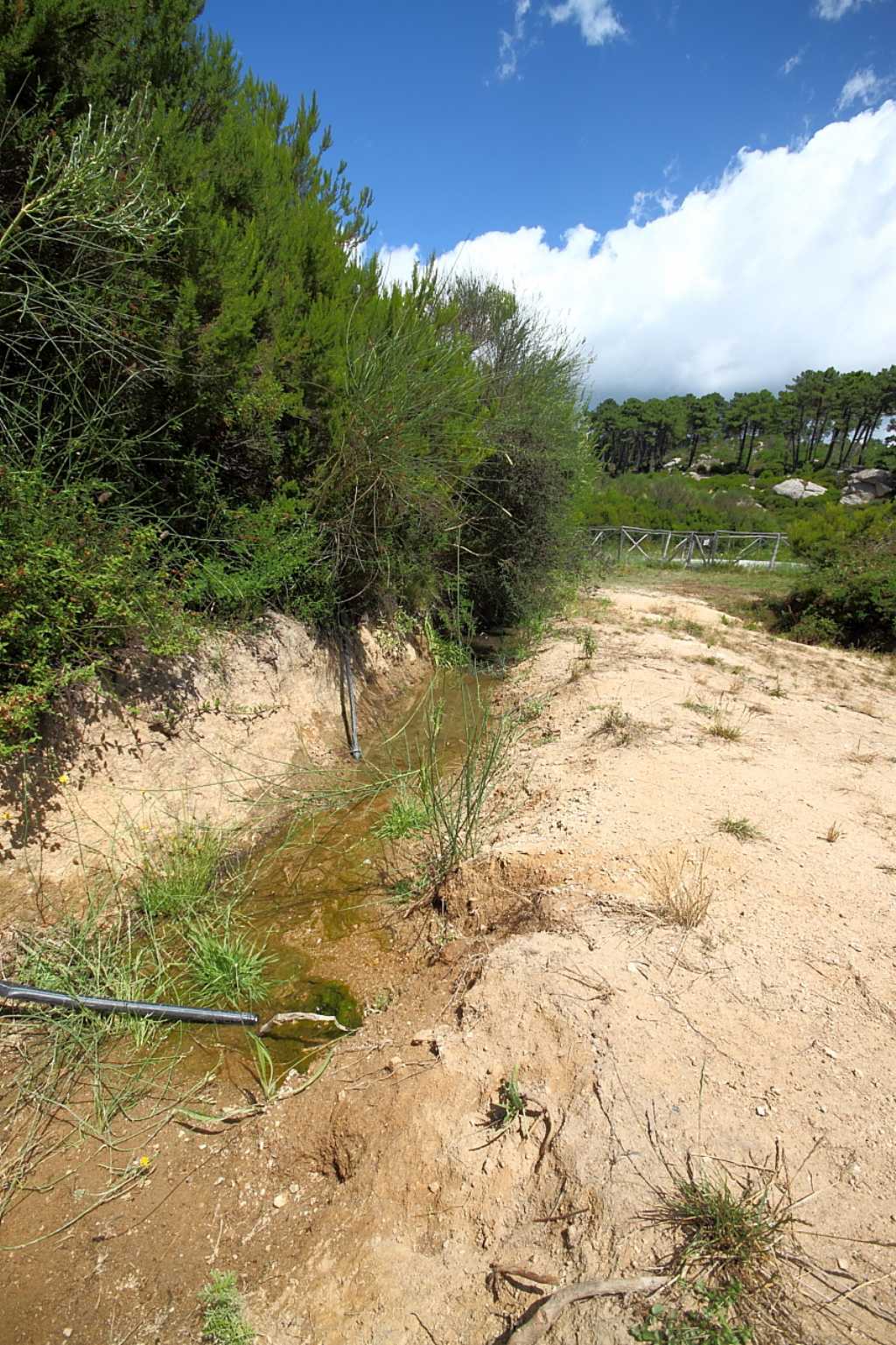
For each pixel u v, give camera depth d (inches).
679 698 278.2
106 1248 92.9
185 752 180.2
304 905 165.0
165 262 172.4
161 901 152.9
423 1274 85.1
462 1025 117.6
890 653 468.8
